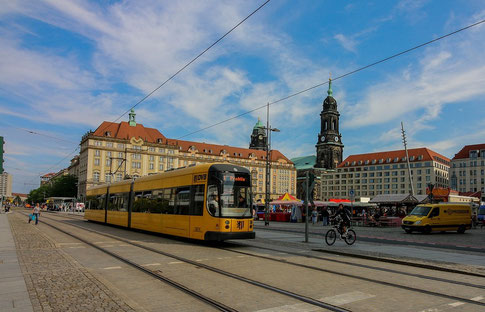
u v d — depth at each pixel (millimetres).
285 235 24828
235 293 8477
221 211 17094
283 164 163875
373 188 153750
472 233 31719
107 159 118562
